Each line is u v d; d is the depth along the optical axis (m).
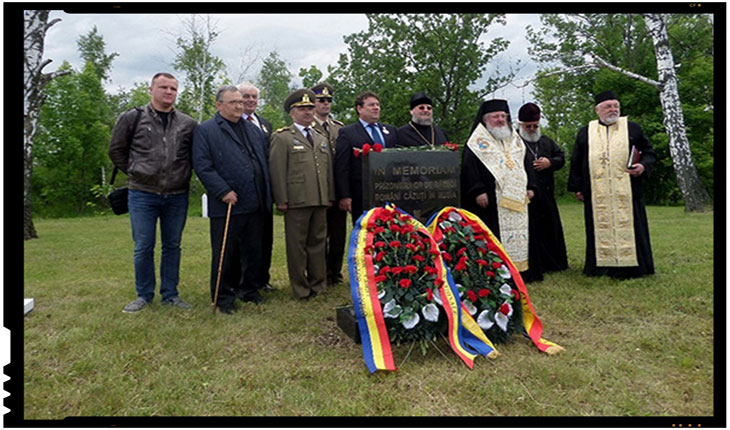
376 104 5.31
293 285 5.14
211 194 4.66
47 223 14.47
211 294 4.95
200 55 21.66
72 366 3.45
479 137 5.57
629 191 5.62
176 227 4.82
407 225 3.88
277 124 35.56
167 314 4.52
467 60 20.14
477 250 4.00
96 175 26.00
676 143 13.44
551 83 25.06
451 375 3.31
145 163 4.54
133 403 3.00
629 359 3.55
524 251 5.49
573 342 3.87
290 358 3.63
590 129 5.96
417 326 3.61
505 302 3.86
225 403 3.00
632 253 5.58
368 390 3.13
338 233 5.74
